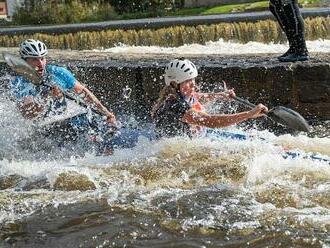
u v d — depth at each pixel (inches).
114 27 748.0
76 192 248.7
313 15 682.8
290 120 269.7
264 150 273.3
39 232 213.8
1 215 228.7
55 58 445.7
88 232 212.2
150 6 1161.4
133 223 216.8
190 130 279.4
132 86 375.9
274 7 373.1
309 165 258.5
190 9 1111.6
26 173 274.2
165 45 725.9
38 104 305.9
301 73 340.2
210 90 357.4
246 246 196.2
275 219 213.5
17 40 784.3
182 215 221.1
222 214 220.1
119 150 289.0
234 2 1105.4
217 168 260.5
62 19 1118.4
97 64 392.5
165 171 263.3
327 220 210.8
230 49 635.5
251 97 350.9
